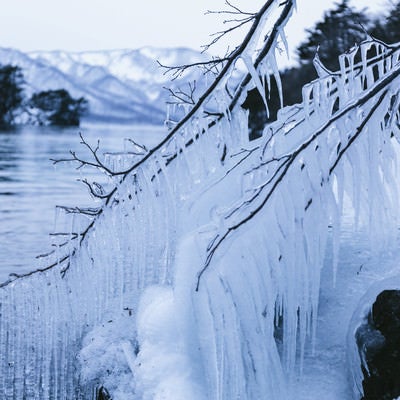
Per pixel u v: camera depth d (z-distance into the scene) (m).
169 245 7.50
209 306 5.93
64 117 132.62
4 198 33.47
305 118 6.62
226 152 7.34
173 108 7.57
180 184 7.41
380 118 6.00
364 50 6.50
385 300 5.81
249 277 5.95
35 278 8.18
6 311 9.01
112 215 7.66
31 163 52.22
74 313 8.11
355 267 7.29
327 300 6.93
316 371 6.16
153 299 7.29
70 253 7.98
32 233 24.39
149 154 7.29
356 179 6.09
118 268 7.73
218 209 6.59
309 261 6.08
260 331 5.98
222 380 5.96
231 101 7.20
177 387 6.16
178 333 6.66
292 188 5.94
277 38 6.45
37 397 8.40
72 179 42.06
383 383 5.61
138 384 6.47
